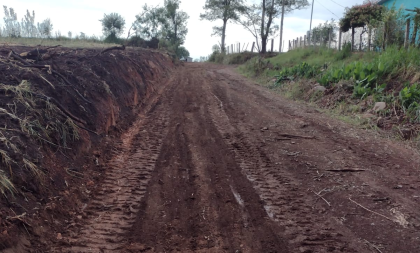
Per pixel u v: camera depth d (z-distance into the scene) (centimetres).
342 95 1193
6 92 567
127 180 582
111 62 1098
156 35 3447
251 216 476
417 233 437
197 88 1644
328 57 2025
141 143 781
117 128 834
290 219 470
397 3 1906
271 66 2333
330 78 1367
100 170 607
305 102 1319
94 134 697
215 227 448
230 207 499
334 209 499
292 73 1750
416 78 1054
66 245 395
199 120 1012
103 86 870
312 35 2970
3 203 389
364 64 1305
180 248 402
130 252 391
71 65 860
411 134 835
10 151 455
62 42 1481
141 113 1073
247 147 769
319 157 706
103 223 450
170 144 781
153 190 549
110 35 2725
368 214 484
